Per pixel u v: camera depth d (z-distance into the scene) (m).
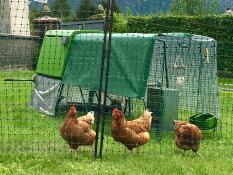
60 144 8.86
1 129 9.91
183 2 35.34
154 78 13.17
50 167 7.27
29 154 7.93
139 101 13.36
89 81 11.37
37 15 20.92
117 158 7.95
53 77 12.63
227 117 13.12
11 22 21.14
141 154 8.40
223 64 25.23
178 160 7.97
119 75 10.52
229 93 18.98
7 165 7.27
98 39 11.49
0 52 20.41
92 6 15.34
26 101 13.79
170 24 28.31
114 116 8.22
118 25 29.19
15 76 18.47
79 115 12.43
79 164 7.47
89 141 8.27
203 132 11.07
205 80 12.31
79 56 11.91
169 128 10.71
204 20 27.48
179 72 13.12
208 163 7.93
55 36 12.93
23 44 20.50
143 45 10.16
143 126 8.57
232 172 7.48
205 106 12.37
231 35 26.88
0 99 14.04
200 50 12.23
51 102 12.40
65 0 16.06
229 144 9.83
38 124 10.78
